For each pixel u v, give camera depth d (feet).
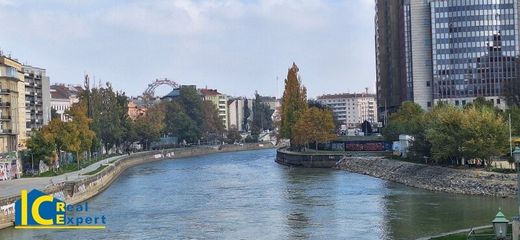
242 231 271.49
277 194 407.23
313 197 384.47
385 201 353.92
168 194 425.69
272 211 329.11
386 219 290.97
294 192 415.85
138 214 328.08
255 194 411.54
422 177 440.86
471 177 389.19
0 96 511.40
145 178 580.71
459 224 269.85
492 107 586.86
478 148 410.11
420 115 627.05
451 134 429.38
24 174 492.95
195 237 259.80
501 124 415.85
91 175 451.53
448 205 327.88
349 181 484.33
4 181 433.48
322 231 266.36
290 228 276.00
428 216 294.46
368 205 339.98
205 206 356.59
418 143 501.15
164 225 290.97
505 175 371.97
